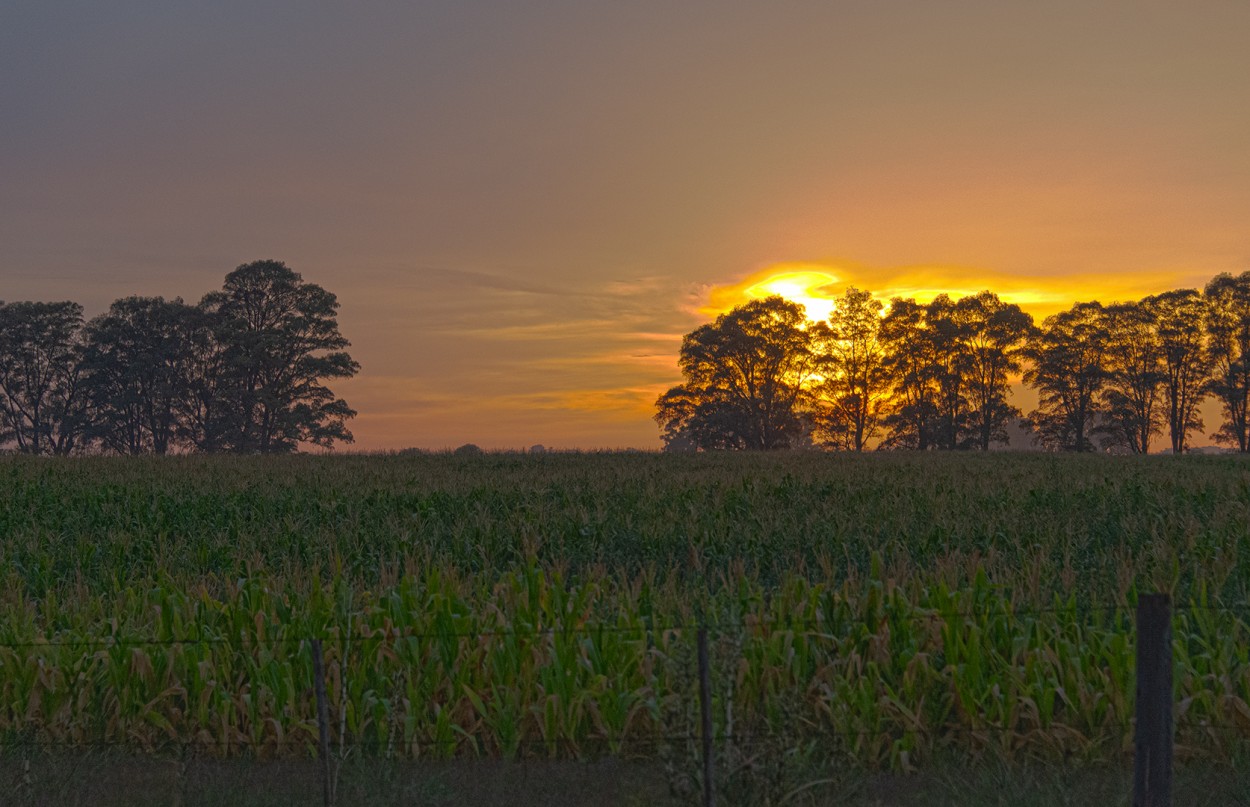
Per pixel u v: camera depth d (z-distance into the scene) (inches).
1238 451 3164.4
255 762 352.2
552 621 397.7
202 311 3065.9
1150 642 248.5
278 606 414.0
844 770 330.0
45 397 3159.5
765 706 349.7
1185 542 606.9
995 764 339.6
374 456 1663.4
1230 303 3179.1
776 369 3213.6
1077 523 729.0
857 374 3282.5
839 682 350.6
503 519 787.4
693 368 3235.7
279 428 2824.8
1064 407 3309.5
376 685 366.9
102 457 1483.8
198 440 3051.2
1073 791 313.0
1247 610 439.5
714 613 390.6
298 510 859.4
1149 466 1407.5
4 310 3048.7
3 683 378.3
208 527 796.6
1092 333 3309.5
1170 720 247.0
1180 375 3280.0
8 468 1174.3
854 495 869.2
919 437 3275.1
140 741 367.6
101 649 383.2
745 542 677.9
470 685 369.4
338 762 332.5
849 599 407.8
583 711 354.6
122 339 3070.9
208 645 383.6
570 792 322.0
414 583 453.7
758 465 1378.0
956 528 693.3
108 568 644.7
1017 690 350.3
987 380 3292.3
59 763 347.3
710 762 270.4
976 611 397.4
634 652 363.9
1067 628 386.6
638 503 834.8
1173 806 303.4
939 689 362.0
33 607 462.9
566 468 1301.7
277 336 2839.6
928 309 3292.3
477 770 341.4
